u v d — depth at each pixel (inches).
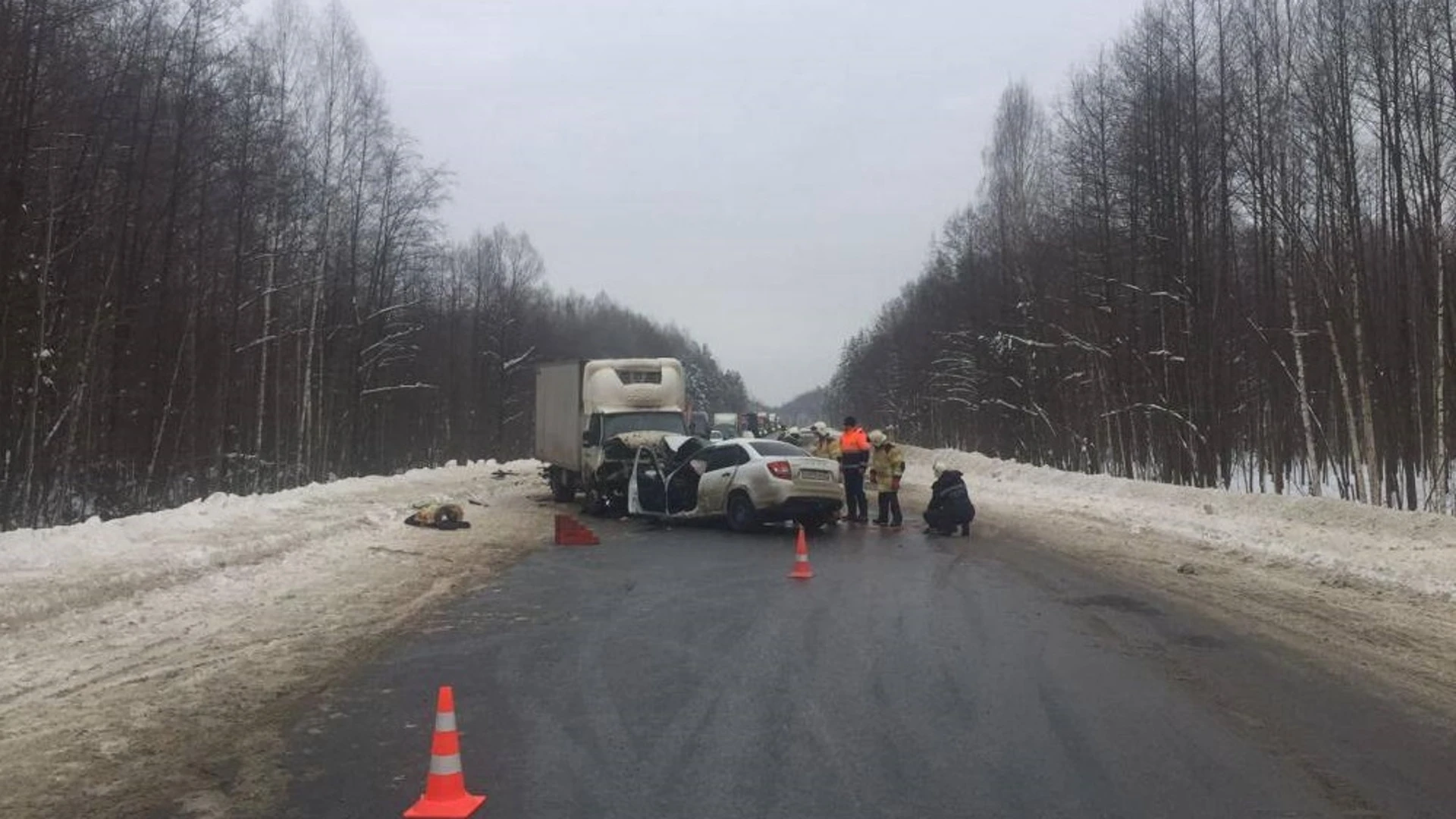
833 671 313.3
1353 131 922.7
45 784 215.0
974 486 1241.4
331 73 1485.0
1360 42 913.5
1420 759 232.2
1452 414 845.8
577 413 931.3
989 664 323.6
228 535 585.6
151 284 967.0
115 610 387.2
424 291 1961.1
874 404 4148.6
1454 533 595.8
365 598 441.7
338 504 826.2
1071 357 1592.0
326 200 1455.5
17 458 737.0
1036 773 222.2
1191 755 235.0
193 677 302.2
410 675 309.9
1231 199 1130.7
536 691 291.1
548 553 609.0
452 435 2407.7
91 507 899.4
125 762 229.3
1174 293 1203.9
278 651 339.0
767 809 200.7
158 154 970.1
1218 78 1137.4
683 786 214.1
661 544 659.4
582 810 200.1
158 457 1016.9
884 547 641.6
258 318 1331.2
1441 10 829.2
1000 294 1918.1
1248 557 580.4
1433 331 868.0
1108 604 432.8
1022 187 1897.1
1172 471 1211.9
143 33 902.4
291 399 1456.7
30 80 719.1
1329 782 217.2
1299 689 293.3
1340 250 975.0
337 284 1558.8
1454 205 868.6
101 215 860.6
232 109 1175.6
